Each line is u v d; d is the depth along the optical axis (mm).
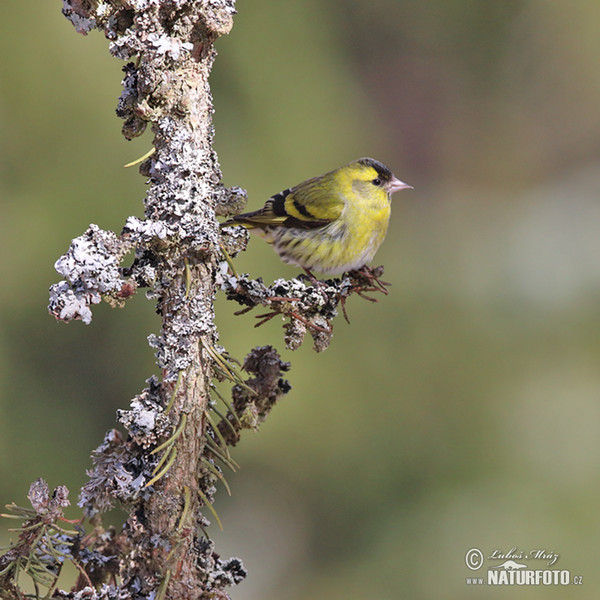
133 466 5387
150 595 5250
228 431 5785
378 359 6340
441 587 6293
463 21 7000
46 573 5289
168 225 5266
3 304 6258
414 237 6465
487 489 6324
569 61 7145
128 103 5434
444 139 7152
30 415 6273
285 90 6309
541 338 6398
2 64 6227
